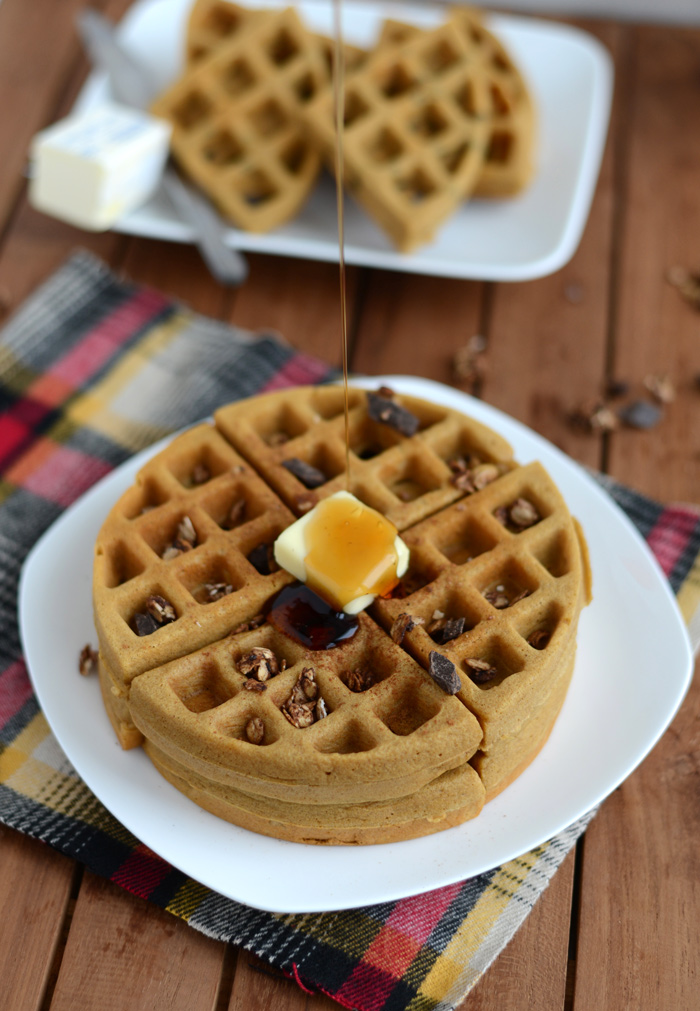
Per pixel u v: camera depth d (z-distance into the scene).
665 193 0.77
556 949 0.49
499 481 0.53
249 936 0.48
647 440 0.66
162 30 0.78
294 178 0.70
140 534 0.52
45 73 0.82
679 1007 0.47
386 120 0.69
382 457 0.54
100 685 0.52
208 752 0.47
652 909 0.50
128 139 0.68
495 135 0.71
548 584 0.50
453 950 0.48
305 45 0.72
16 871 0.50
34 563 0.56
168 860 0.47
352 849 0.48
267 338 0.68
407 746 0.46
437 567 0.51
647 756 0.54
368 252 0.68
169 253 0.74
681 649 0.53
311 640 0.49
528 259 0.69
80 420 0.66
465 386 0.69
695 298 0.72
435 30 0.71
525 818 0.49
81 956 0.48
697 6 0.85
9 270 0.73
